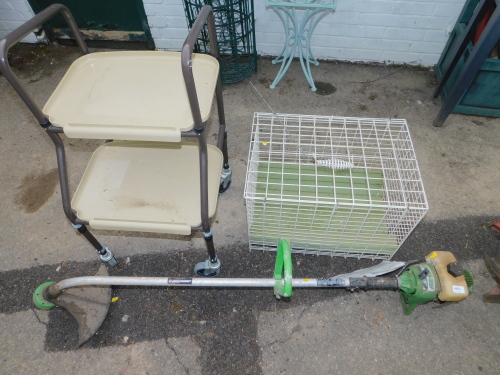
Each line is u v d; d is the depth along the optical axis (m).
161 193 1.43
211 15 1.24
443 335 1.49
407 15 2.43
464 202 1.90
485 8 1.90
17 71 2.82
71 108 1.17
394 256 1.71
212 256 1.53
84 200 1.41
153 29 2.78
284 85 2.66
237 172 2.10
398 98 2.53
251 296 1.61
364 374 1.40
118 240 1.82
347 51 2.76
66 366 1.44
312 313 1.56
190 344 1.49
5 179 2.09
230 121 2.40
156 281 1.30
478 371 1.39
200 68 1.33
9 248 1.79
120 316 1.56
